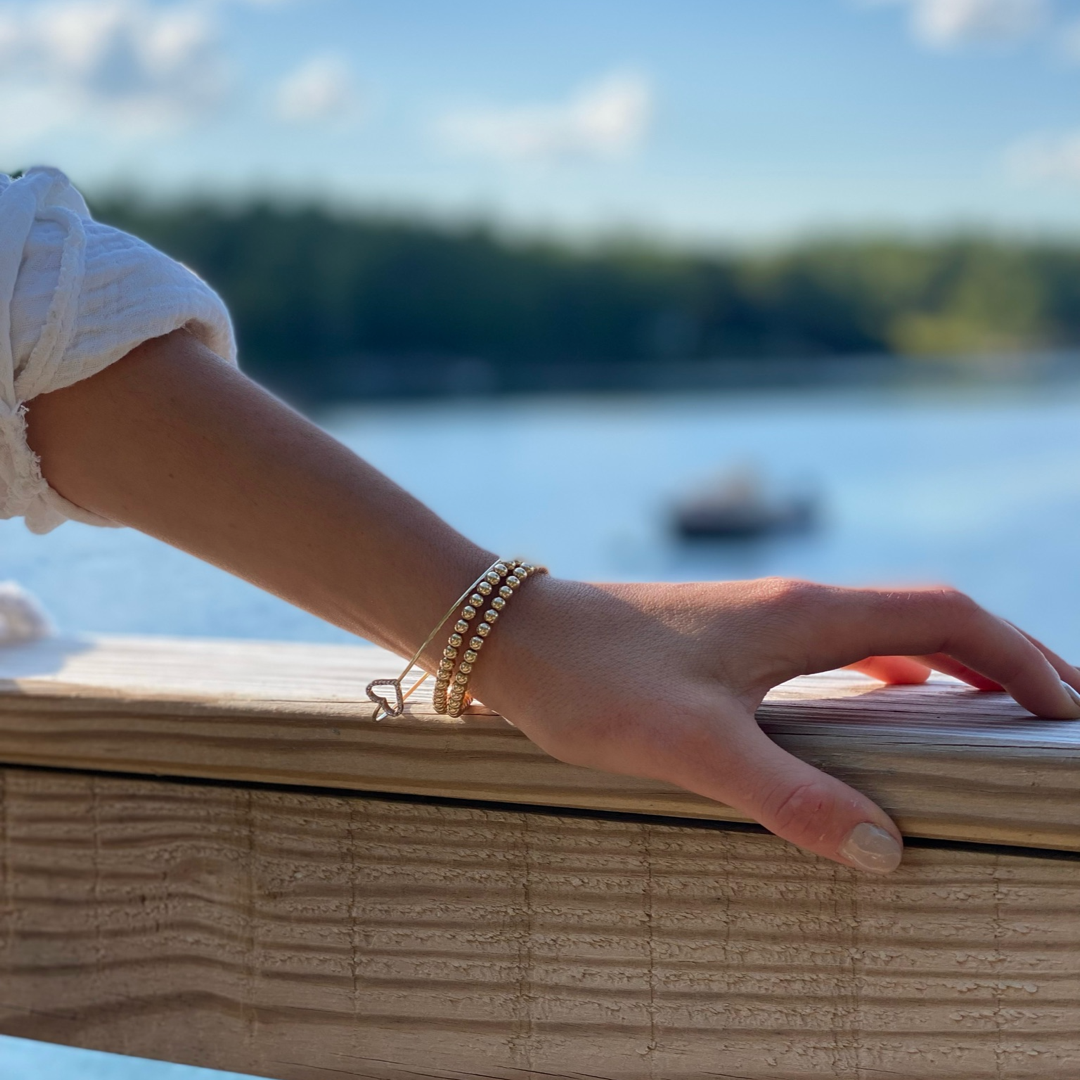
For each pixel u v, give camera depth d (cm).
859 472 1972
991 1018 42
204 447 49
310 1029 54
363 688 54
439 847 51
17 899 59
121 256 49
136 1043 57
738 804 42
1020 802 41
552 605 48
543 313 2680
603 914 48
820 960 45
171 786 56
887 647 46
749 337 2869
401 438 2078
